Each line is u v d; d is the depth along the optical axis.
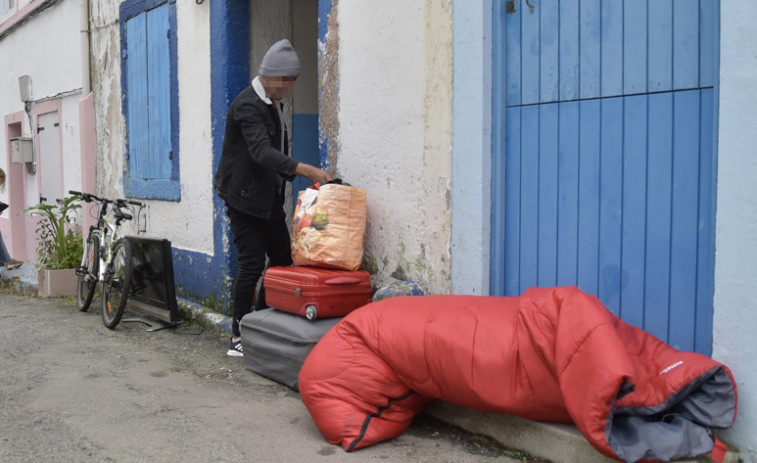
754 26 2.73
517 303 3.29
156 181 7.30
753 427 2.80
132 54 7.73
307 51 6.42
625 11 3.30
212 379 4.57
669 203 3.16
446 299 3.49
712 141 2.98
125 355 5.23
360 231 4.40
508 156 3.89
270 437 3.56
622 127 3.33
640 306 3.29
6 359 5.12
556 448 3.12
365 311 3.56
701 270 3.05
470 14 3.87
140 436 3.59
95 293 7.65
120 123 8.09
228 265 6.08
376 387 3.40
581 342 2.77
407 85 4.30
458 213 4.01
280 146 4.88
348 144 4.79
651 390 2.81
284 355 4.29
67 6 9.55
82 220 8.94
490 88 3.86
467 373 3.11
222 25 6.01
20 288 8.73
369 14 4.56
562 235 3.63
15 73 11.72
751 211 2.76
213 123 6.22
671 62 3.13
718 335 2.90
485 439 3.45
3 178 12.49
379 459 3.26
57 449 3.44
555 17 3.61
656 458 2.70
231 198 4.79
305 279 4.15
